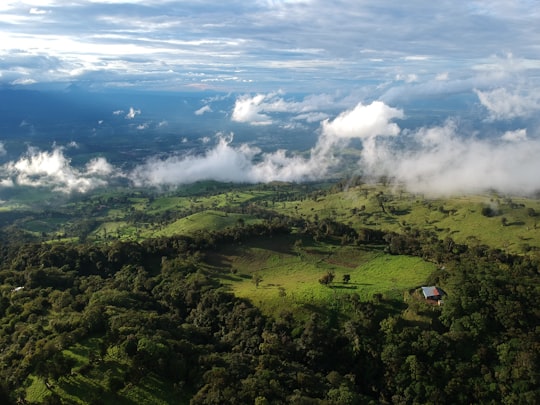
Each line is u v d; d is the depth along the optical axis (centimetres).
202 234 17562
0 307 12106
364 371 10019
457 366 9288
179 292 13450
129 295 13138
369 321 10825
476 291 10831
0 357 9394
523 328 9869
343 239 17725
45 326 10656
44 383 8356
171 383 8462
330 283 13188
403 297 11962
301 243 17400
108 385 8231
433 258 15088
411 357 9525
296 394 8006
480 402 8662
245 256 16550
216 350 10488
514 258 15500
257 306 12188
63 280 14212
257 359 9600
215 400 7612
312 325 10700
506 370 8981
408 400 9056
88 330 9969
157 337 9300
